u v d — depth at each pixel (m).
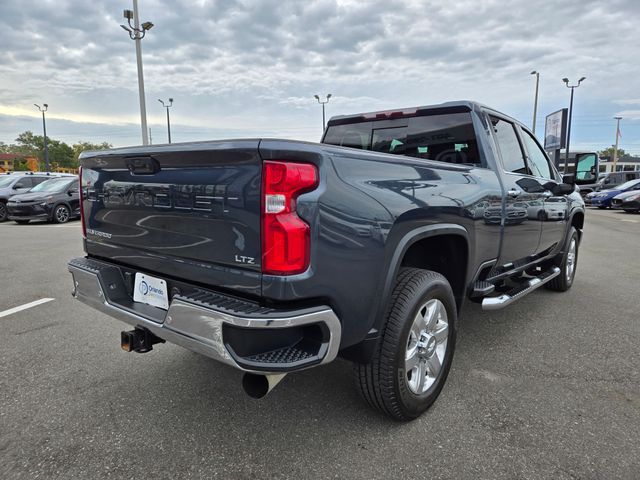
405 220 2.29
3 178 16.02
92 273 2.60
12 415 2.59
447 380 3.04
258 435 2.40
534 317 4.40
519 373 3.15
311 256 1.86
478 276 3.28
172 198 2.18
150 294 2.44
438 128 3.62
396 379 2.34
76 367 3.23
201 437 2.38
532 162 4.33
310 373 3.14
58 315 4.43
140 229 2.42
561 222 4.75
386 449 2.28
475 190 2.94
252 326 1.78
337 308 1.99
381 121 4.00
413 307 2.36
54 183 14.92
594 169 4.70
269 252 1.82
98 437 2.38
